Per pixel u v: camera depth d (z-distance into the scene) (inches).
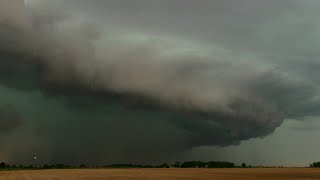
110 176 3727.9
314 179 3309.5
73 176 3688.5
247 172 5634.8
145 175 4084.6
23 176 3681.1
